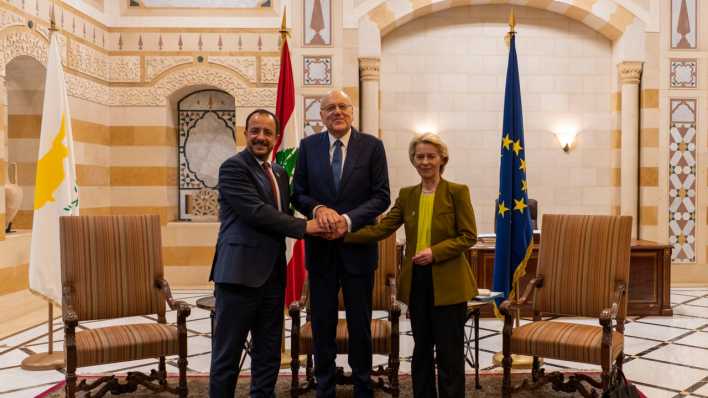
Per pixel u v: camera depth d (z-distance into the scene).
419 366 3.39
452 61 8.86
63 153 5.04
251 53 8.39
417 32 8.85
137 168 8.40
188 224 8.42
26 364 4.65
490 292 4.38
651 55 8.52
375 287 4.18
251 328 3.48
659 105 8.52
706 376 4.40
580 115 8.88
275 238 3.41
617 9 8.52
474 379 4.37
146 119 8.38
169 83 8.38
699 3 8.50
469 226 3.30
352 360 3.51
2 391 4.14
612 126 8.87
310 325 3.97
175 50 8.38
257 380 3.42
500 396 4.00
